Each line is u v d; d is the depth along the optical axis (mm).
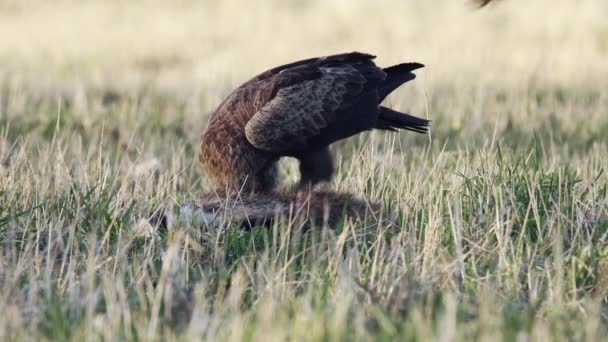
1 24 82812
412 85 49906
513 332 16812
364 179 27250
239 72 56844
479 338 16422
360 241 22219
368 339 16453
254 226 24375
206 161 27656
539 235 22312
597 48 64375
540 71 55500
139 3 94625
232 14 87000
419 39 69625
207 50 68375
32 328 17250
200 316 17703
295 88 27266
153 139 36969
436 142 36125
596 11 76062
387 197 26062
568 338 17188
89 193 24969
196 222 23625
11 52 68500
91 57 66438
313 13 86438
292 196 25281
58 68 61500
